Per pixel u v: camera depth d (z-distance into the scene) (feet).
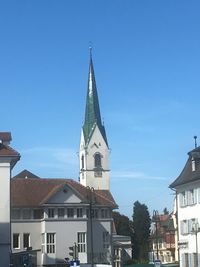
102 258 311.88
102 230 315.58
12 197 303.68
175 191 240.53
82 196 305.53
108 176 554.87
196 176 217.36
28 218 301.84
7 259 196.24
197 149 228.02
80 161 564.30
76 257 163.12
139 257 462.60
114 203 325.42
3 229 197.57
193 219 221.66
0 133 226.38
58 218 299.99
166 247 421.18
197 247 216.54
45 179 324.60
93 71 565.94
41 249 298.15
